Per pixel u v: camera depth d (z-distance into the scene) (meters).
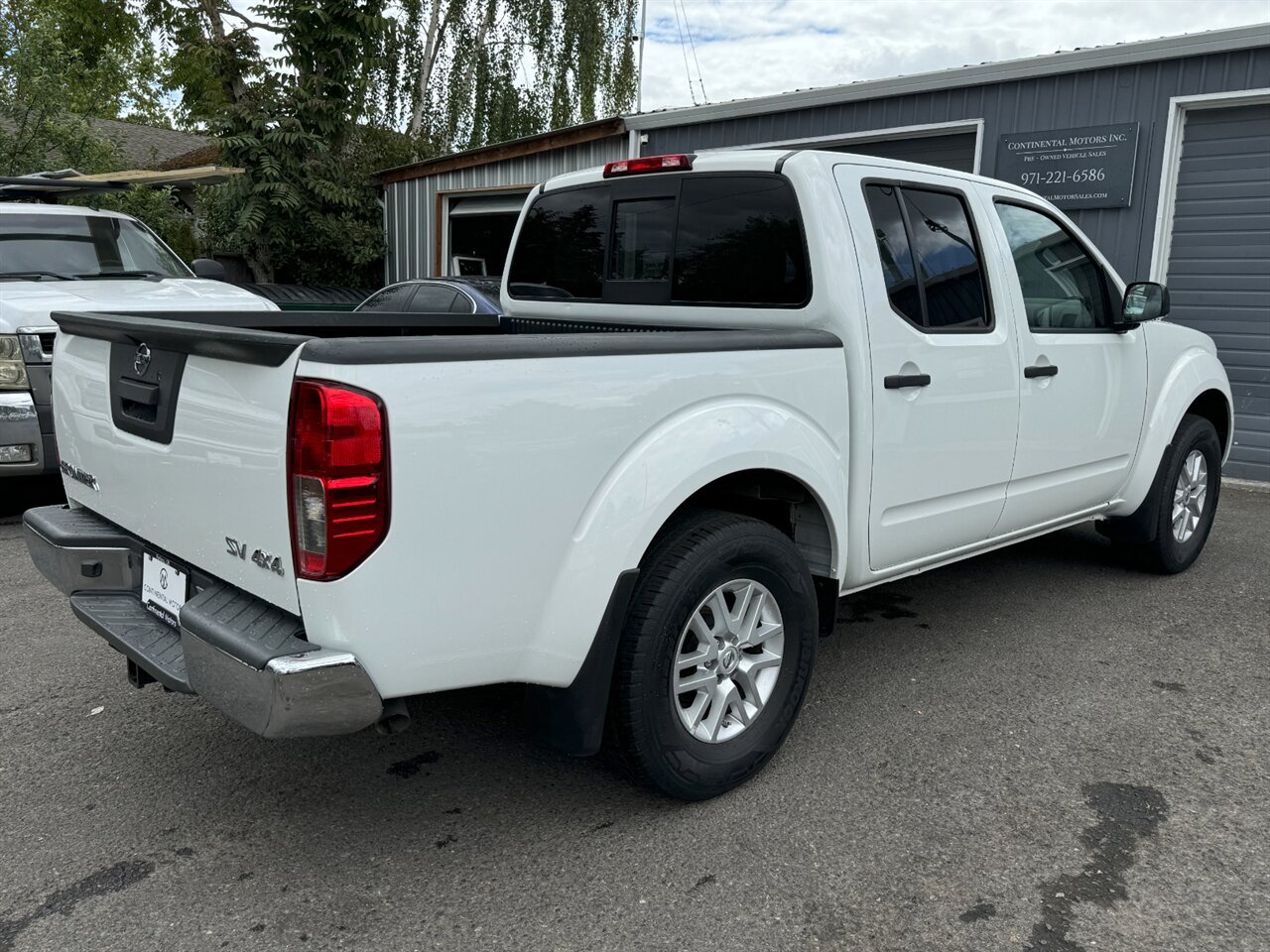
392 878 2.54
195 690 2.35
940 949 2.28
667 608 2.64
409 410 2.14
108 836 2.72
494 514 2.30
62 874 2.54
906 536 3.49
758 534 2.86
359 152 16.08
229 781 3.03
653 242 3.71
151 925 2.34
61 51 14.10
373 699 2.21
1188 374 4.88
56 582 3.01
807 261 3.18
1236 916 2.40
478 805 2.90
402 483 2.14
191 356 2.42
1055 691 3.73
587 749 2.59
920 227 3.47
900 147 9.89
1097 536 6.01
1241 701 3.64
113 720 3.43
